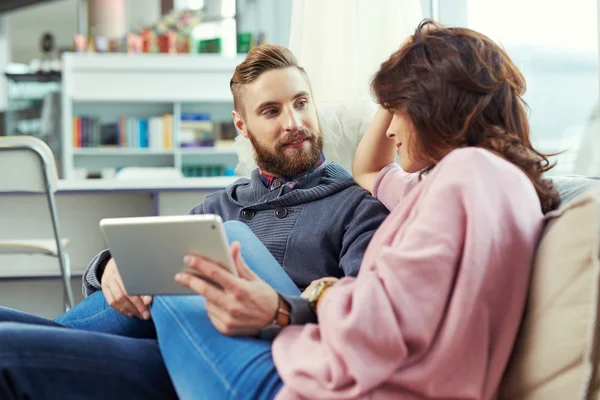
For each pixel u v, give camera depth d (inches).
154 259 48.1
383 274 41.5
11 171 114.6
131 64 292.7
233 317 46.4
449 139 48.8
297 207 67.1
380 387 41.1
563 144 157.2
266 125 67.2
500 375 42.1
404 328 40.3
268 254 57.4
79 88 292.7
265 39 273.6
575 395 39.4
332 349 40.4
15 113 327.6
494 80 48.9
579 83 155.3
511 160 47.2
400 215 45.6
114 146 301.0
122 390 50.1
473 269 40.8
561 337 40.0
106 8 400.2
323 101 101.7
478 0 133.4
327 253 64.7
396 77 50.9
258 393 43.7
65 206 137.9
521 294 42.2
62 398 48.0
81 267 138.4
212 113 311.3
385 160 68.7
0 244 119.3
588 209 40.1
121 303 59.1
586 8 145.3
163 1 394.9
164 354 49.4
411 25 105.7
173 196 131.8
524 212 43.3
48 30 456.8
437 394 40.9
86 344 49.5
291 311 47.6
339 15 108.5
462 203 42.1
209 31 315.3
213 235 45.1
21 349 47.0
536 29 143.3
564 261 40.5
